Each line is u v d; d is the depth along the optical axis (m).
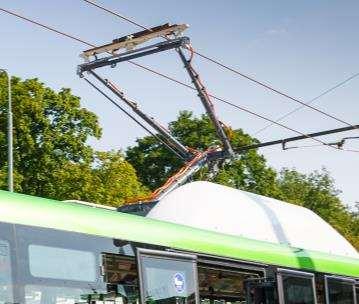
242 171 52.28
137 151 54.06
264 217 10.79
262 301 9.52
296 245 11.06
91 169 39.44
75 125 40.03
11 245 6.46
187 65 13.01
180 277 8.16
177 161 52.00
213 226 9.88
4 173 36.06
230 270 9.13
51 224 6.91
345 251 12.29
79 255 7.08
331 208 62.03
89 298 7.04
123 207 10.29
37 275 6.60
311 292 10.34
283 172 63.16
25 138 37.94
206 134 52.28
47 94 39.31
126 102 13.64
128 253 7.66
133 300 7.54
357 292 11.73
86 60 12.98
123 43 12.80
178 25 12.52
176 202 10.06
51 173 38.28
